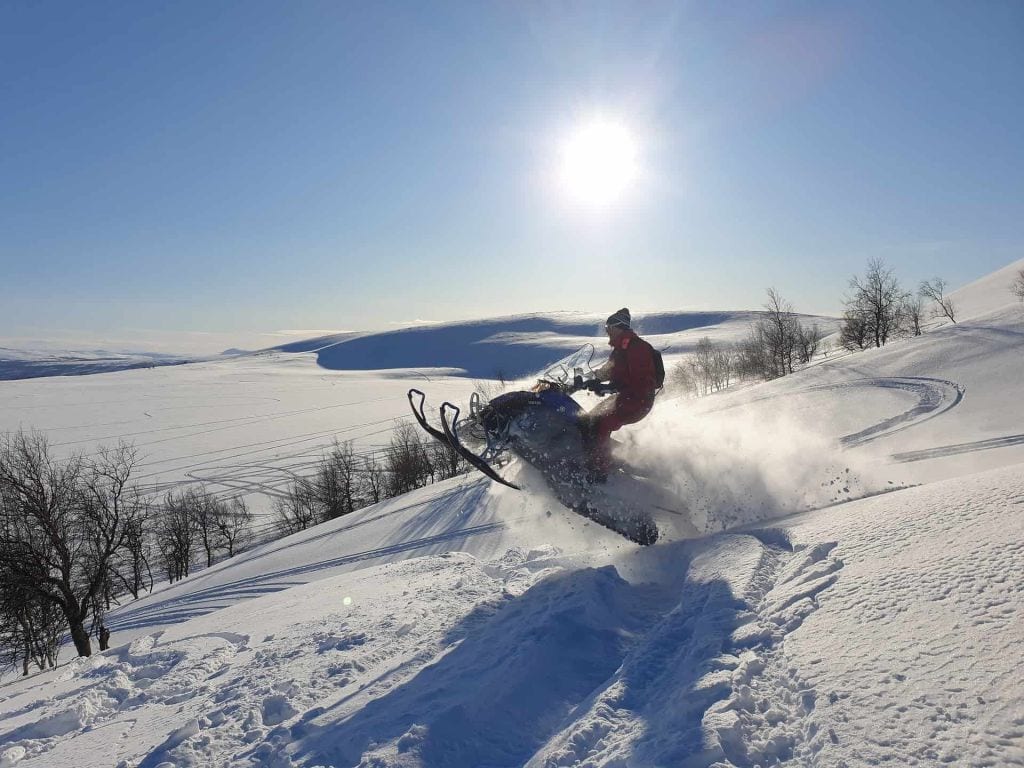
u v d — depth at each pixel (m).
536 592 4.62
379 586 7.27
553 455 5.70
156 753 3.51
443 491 25.17
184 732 3.71
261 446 74.56
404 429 50.31
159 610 21.52
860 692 2.16
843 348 60.47
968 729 1.80
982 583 2.54
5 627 21.66
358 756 2.74
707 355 57.62
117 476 24.34
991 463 9.74
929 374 23.27
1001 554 2.70
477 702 2.94
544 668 3.30
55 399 112.94
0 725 5.79
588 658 3.48
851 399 21.62
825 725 2.06
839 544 3.71
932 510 3.61
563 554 6.59
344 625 5.50
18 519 20.69
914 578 2.85
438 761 2.58
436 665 3.71
